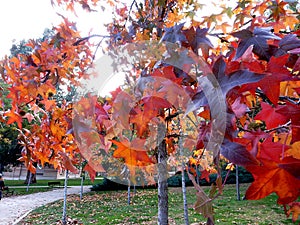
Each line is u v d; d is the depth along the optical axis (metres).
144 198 11.11
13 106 1.48
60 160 1.78
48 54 1.39
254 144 0.54
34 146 1.71
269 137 0.54
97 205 9.82
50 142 1.66
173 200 9.50
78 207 9.52
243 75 0.53
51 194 13.95
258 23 1.30
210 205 0.56
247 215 7.07
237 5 1.42
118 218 7.37
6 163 17.27
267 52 0.70
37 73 1.35
